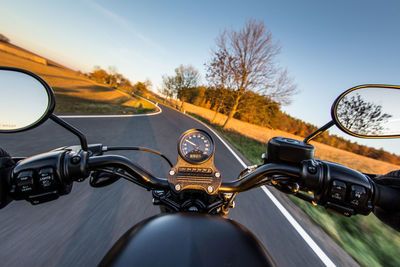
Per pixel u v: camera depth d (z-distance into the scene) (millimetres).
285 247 2373
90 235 2094
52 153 918
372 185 900
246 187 1130
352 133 1058
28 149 4645
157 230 641
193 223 684
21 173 817
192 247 571
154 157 5102
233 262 546
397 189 898
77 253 1850
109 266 523
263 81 18344
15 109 937
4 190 825
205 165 1194
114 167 1117
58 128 6648
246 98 19156
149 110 21906
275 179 1090
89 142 5891
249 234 687
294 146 1144
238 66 18984
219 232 647
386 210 902
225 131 17438
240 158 6957
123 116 12445
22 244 1894
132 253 552
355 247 2625
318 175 932
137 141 6766
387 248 2719
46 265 1698
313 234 2727
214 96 23250
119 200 2791
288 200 3686
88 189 2988
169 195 1190
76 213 2434
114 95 40156
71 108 11797
